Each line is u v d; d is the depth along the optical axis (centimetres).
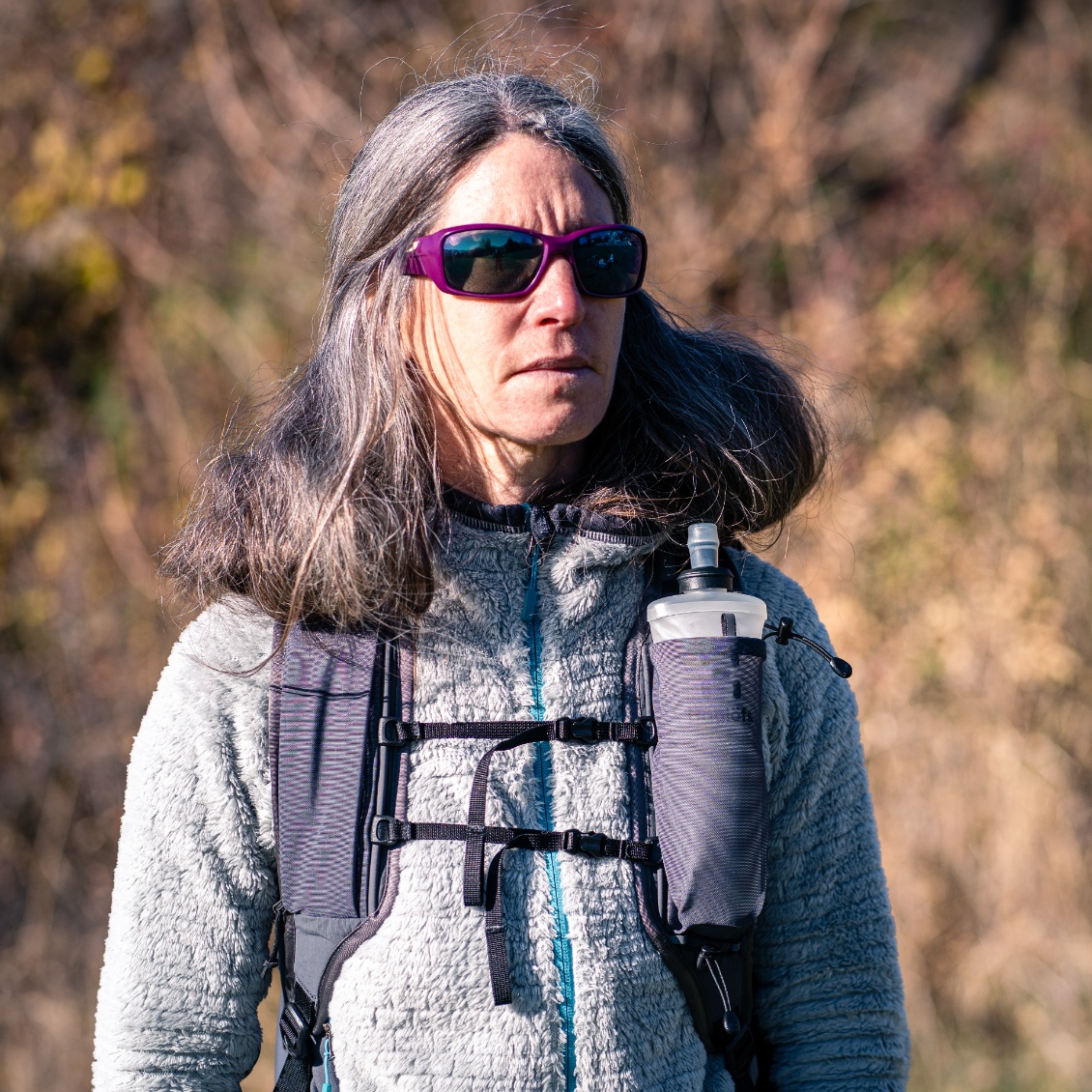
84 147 1836
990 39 2145
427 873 476
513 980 468
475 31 1838
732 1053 505
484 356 500
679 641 497
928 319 1894
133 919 499
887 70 2112
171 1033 496
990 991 1622
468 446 538
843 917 532
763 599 553
